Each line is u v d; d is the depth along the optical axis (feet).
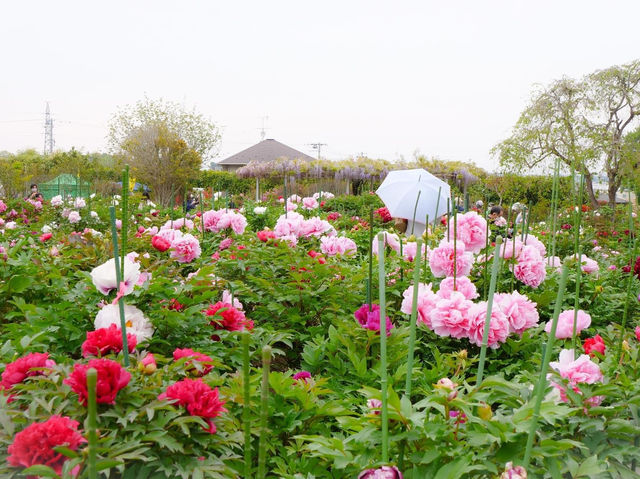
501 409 6.23
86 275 8.87
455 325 8.70
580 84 73.92
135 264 7.91
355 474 5.23
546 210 53.11
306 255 13.19
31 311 8.54
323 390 7.94
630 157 61.82
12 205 33.71
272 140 169.68
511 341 9.87
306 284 12.14
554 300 12.74
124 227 6.05
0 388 5.92
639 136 64.28
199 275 10.09
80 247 12.63
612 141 65.72
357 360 9.24
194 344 9.09
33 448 4.51
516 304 9.27
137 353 6.73
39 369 5.82
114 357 6.40
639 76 71.77
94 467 3.28
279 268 13.50
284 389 7.88
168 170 77.71
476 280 13.26
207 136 97.71
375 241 13.79
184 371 6.67
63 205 31.60
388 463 4.65
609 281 17.01
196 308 9.11
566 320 7.98
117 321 7.64
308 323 12.75
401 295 12.17
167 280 9.20
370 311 9.22
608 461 5.54
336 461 5.17
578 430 5.82
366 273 12.74
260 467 3.61
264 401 3.57
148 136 77.46
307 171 85.51
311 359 9.89
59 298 10.68
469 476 5.01
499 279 12.82
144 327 8.23
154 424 5.46
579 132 70.90
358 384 9.17
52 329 8.32
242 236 16.49
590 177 68.08
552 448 4.75
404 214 21.74
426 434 4.68
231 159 162.61
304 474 7.10
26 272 11.10
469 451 5.00
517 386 5.59
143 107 91.86
